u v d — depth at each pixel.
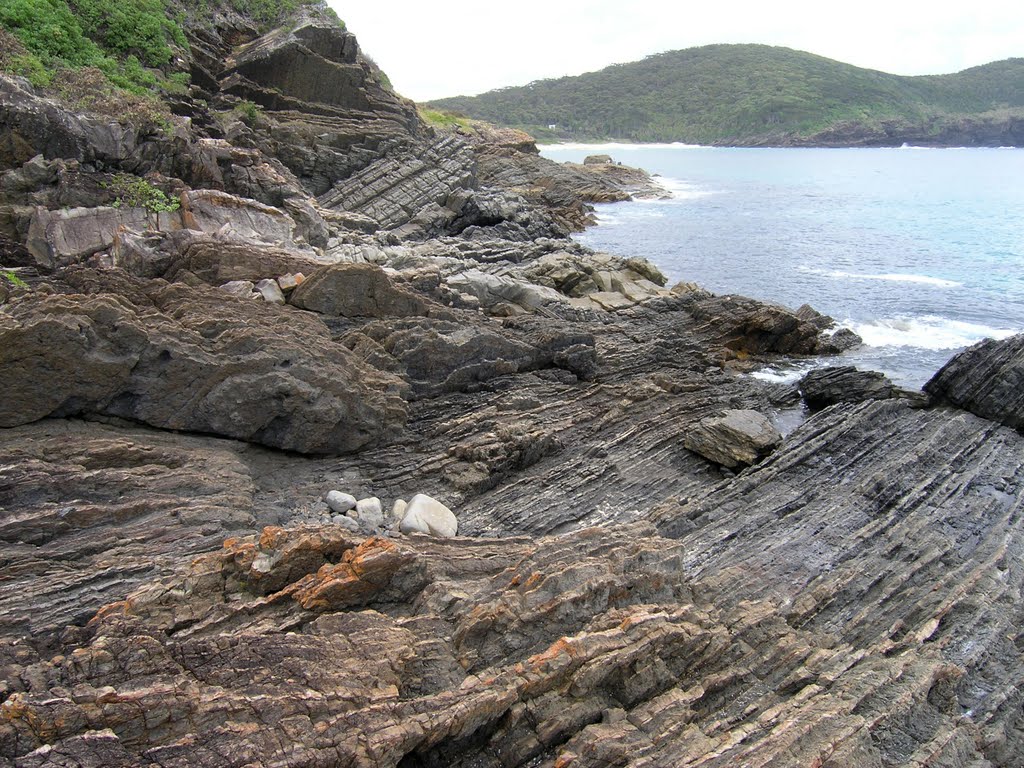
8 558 12.88
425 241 50.97
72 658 9.52
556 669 10.73
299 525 14.75
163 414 17.73
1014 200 97.25
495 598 12.25
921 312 44.34
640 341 34.09
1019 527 18.91
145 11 48.09
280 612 11.76
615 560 13.09
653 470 22.44
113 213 26.81
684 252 63.47
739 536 18.55
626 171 114.25
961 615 15.27
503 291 35.03
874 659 12.99
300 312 22.17
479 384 25.11
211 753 8.74
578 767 9.76
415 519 17.17
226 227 27.36
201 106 45.56
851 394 27.75
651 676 11.31
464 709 9.89
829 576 16.66
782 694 12.01
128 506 14.72
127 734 8.79
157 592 11.74
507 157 97.62
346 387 19.75
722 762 9.89
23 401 15.92
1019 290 49.16
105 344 16.59
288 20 61.34
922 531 18.42
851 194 106.94
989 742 11.97
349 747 9.17
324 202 53.25
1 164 26.97
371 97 61.62
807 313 40.03
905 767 10.52
